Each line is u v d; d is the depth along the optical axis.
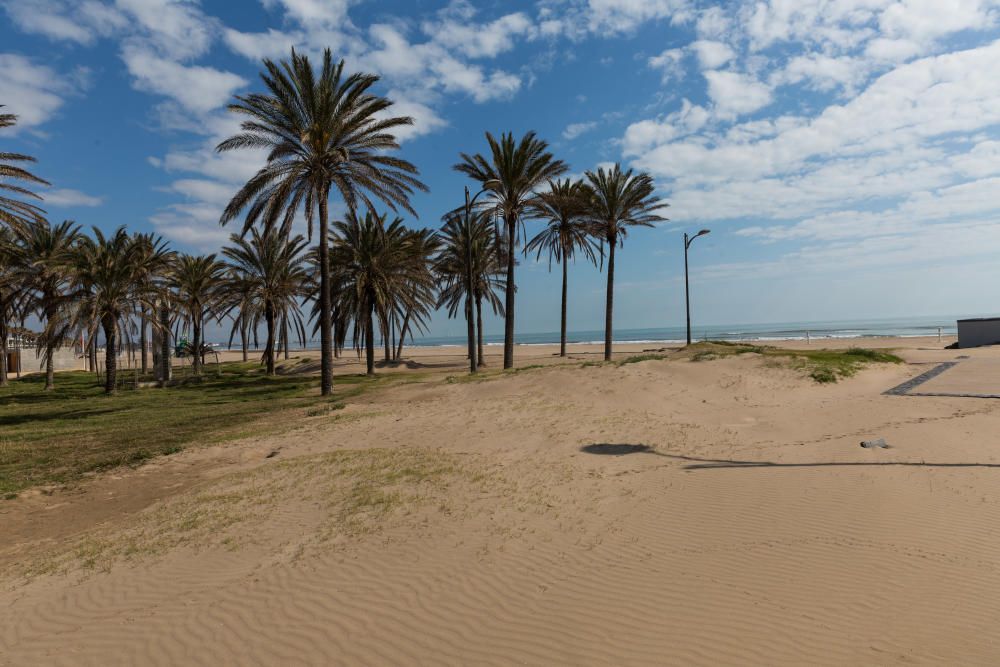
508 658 3.62
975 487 6.36
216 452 11.80
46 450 13.14
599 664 3.50
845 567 4.65
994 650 3.40
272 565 5.27
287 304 39.38
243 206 20.86
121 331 30.08
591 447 9.88
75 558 5.89
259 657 3.74
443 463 9.08
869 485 6.68
